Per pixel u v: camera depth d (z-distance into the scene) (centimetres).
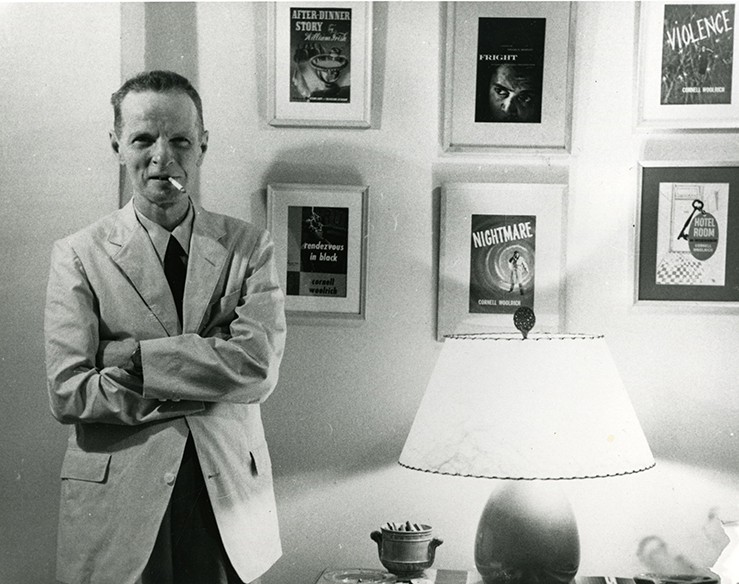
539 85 238
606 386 194
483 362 194
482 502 236
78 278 198
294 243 241
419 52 239
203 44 243
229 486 199
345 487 240
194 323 201
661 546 233
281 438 241
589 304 237
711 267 234
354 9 239
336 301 240
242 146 243
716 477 233
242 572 198
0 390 244
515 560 193
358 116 240
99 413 189
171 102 201
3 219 244
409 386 239
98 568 193
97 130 244
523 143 238
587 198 237
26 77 245
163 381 191
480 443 189
